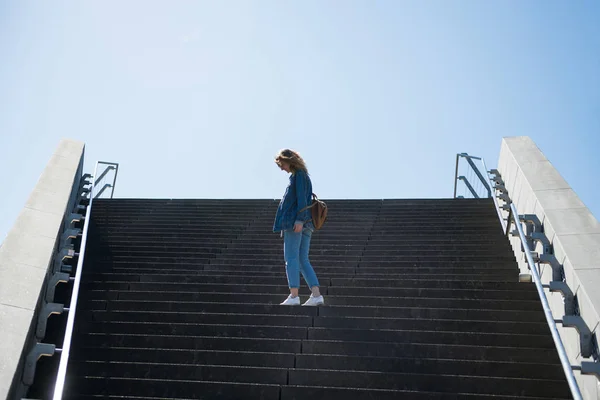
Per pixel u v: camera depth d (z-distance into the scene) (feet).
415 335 19.13
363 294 23.22
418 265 28.04
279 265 27.76
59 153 35.58
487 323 19.74
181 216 37.91
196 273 27.32
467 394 16.01
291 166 22.06
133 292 23.08
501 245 30.42
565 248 21.13
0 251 20.40
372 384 16.85
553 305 22.44
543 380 16.44
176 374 17.42
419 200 39.27
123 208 39.06
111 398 16.26
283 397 16.33
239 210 38.99
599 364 16.43
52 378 17.53
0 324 16.21
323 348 18.56
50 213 25.52
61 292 23.61
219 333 19.69
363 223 35.55
